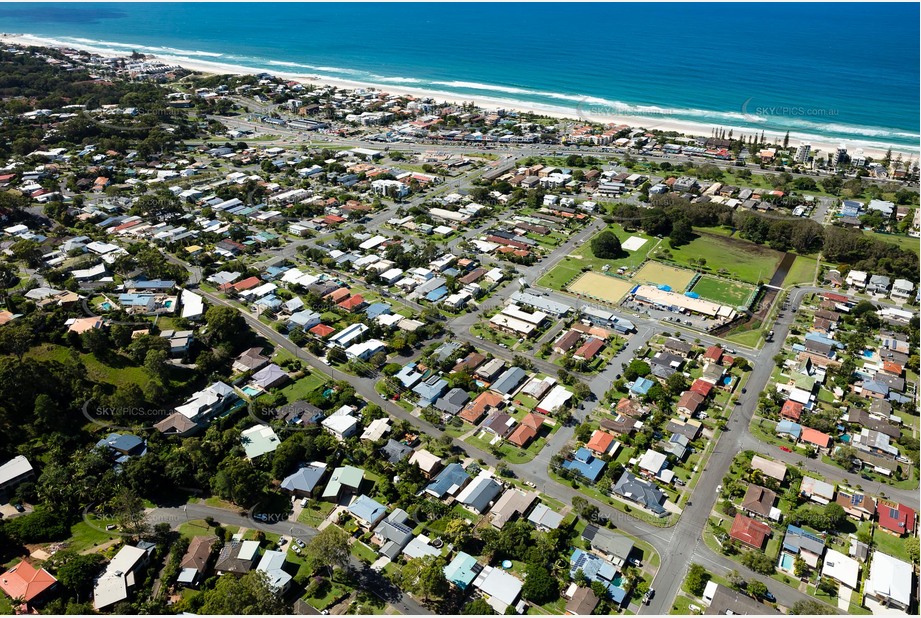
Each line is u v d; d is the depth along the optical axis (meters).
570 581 109.50
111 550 113.25
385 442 140.38
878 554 112.00
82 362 160.88
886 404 150.50
